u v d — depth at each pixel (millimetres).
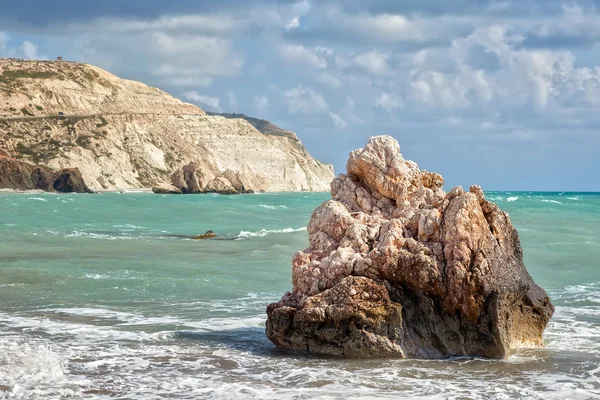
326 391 9703
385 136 14391
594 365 11375
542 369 11109
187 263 25219
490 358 11891
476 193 12648
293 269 13078
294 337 12406
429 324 12156
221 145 188625
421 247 12211
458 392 9695
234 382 10172
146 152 166625
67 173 125062
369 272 12281
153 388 9789
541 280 22234
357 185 14336
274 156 193000
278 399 9281
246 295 19000
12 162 122375
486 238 12141
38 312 16000
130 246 31609
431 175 14180
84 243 32594
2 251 28359
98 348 12328
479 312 11914
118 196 98625
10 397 9211
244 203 76875
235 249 30750
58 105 183500
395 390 9789
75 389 9672
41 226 42844
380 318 11961
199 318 15555
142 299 18109
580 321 15164
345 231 13211
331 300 12164
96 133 164125
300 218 56094
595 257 27281
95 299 17969
